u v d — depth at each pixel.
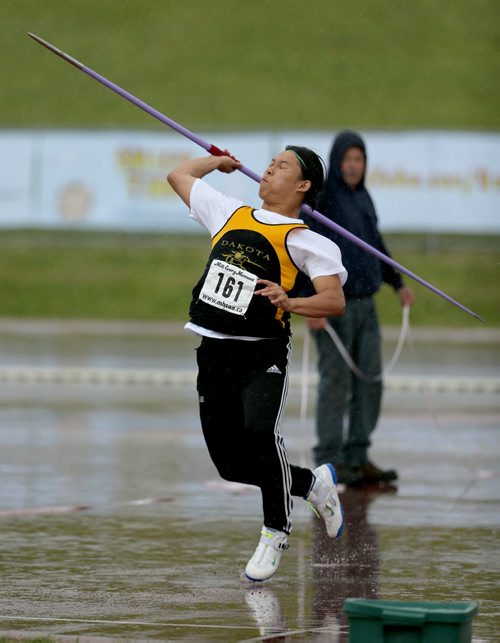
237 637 17.77
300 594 20.70
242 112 121.25
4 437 39.28
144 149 86.38
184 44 137.12
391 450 37.44
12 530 26.03
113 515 27.77
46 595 20.47
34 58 132.38
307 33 138.88
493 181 84.69
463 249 89.31
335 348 32.19
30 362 58.59
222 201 21.83
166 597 20.39
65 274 89.81
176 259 93.75
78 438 39.25
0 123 117.19
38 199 87.25
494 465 35.09
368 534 26.05
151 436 39.75
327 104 122.88
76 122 118.38
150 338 70.19
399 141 84.88
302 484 22.84
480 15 141.38
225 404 21.38
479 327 76.31
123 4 146.88
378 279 32.50
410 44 135.50
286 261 21.00
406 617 14.75
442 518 27.83
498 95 123.94
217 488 31.28
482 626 18.62
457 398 48.56
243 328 20.83
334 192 31.78
